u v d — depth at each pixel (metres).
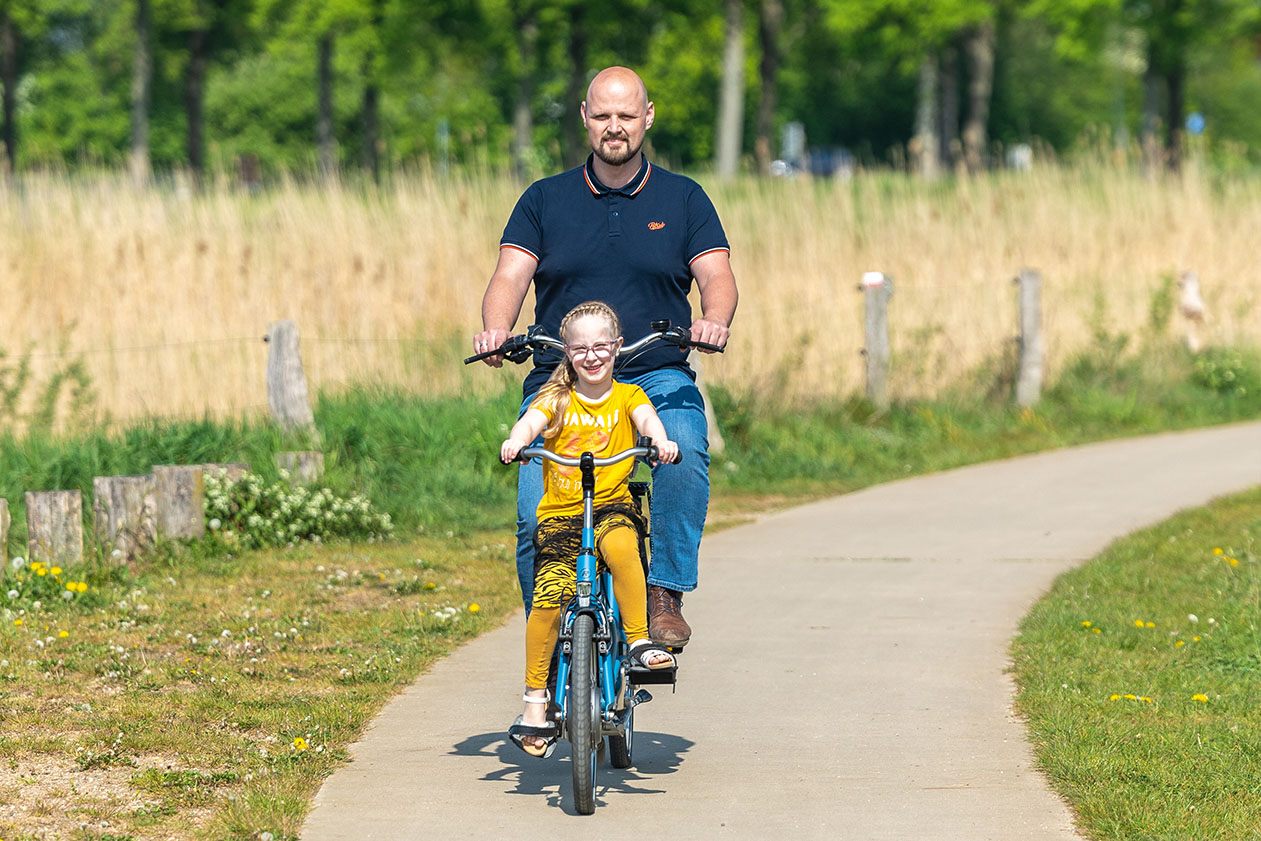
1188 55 135.50
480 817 17.89
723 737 21.30
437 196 60.75
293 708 22.42
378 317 54.47
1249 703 22.25
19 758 19.94
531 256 19.30
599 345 17.50
